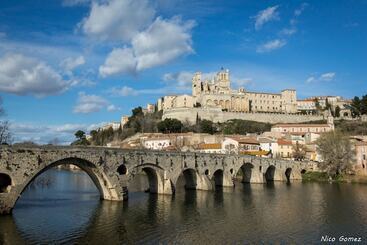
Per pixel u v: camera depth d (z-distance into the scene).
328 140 156.00
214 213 74.19
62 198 88.50
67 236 54.91
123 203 81.50
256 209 79.31
